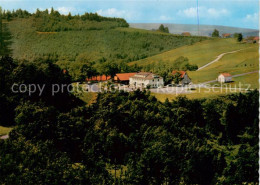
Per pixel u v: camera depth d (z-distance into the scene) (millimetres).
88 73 154625
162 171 53375
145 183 52500
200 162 56094
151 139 68312
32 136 62281
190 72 164875
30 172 44000
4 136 69188
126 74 153250
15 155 47375
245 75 141750
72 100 105562
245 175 56000
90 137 64188
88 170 53531
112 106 85312
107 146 63125
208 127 90562
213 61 192500
